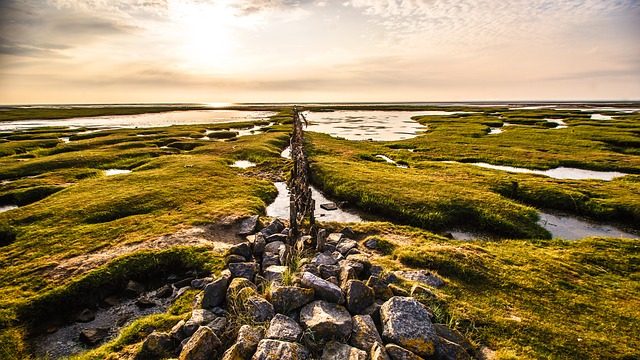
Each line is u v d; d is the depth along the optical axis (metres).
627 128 51.75
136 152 33.69
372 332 6.26
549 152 34.69
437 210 16.98
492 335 7.52
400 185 21.12
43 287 9.69
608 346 7.34
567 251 12.87
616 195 19.27
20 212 16.12
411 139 45.22
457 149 36.72
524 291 9.67
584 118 76.75
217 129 60.56
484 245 13.74
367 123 80.00
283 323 6.28
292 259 10.07
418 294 8.41
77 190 19.94
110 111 135.50
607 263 11.83
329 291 7.15
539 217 16.97
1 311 8.58
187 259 11.47
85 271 10.42
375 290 7.74
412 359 5.56
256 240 11.90
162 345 6.71
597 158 31.06
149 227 14.14
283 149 39.09
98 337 8.07
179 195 18.88
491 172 25.72
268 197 20.44
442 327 6.98
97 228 14.04
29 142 40.88
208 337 6.03
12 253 11.88
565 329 7.90
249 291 7.48
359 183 21.53
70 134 52.78
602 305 9.05
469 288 9.84
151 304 9.47
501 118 81.19
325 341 6.09
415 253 11.87
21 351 7.65
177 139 43.94
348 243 12.27
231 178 23.81
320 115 116.19
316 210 18.39
